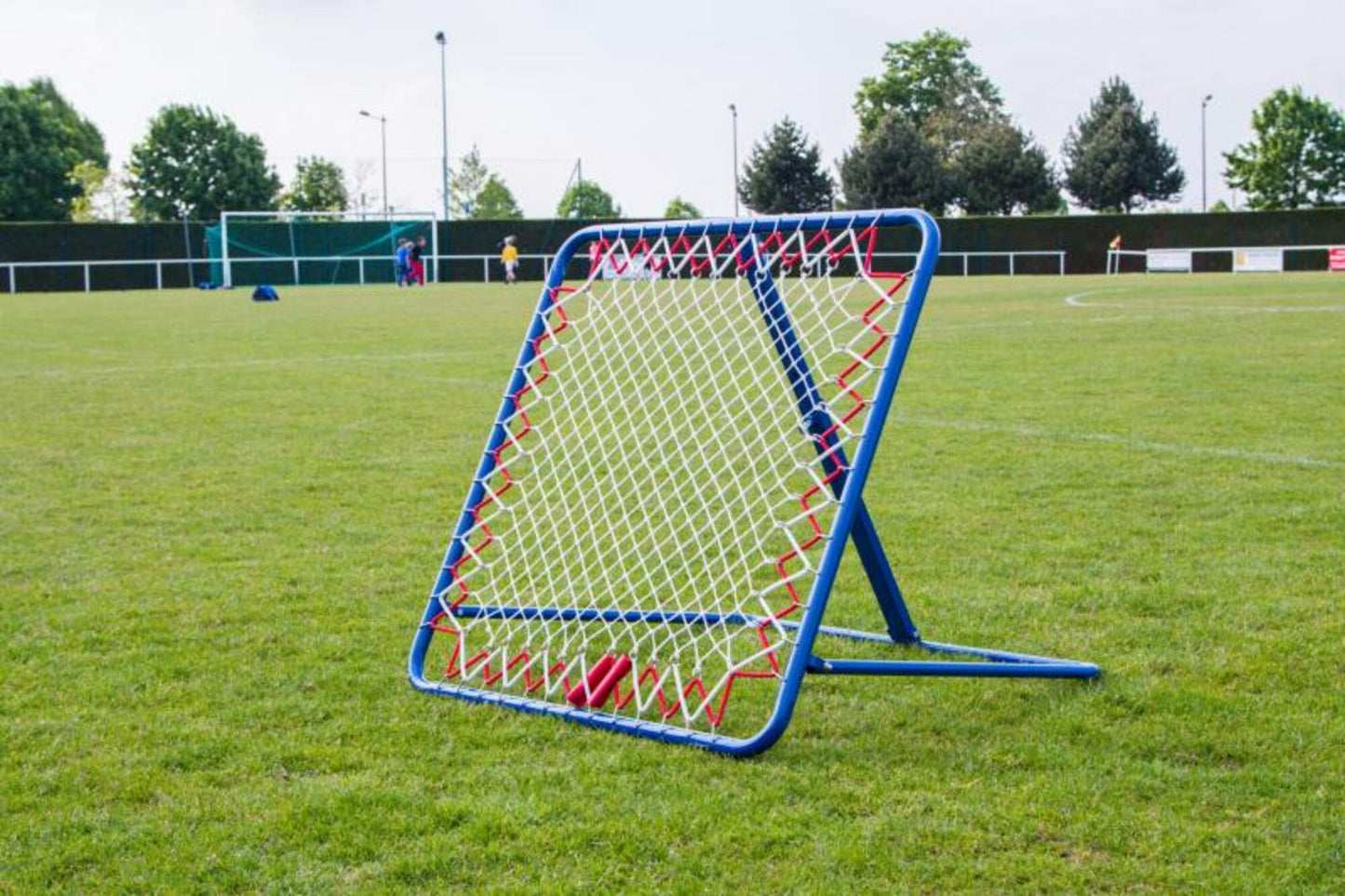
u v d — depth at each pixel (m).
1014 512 7.80
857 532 5.10
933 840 3.63
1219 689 4.81
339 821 3.80
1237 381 13.80
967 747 4.30
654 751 4.29
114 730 4.54
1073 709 4.62
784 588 6.18
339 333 23.19
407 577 6.57
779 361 5.28
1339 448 9.73
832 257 4.74
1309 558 6.61
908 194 77.50
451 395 14.03
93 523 7.89
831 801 3.89
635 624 5.62
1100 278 45.22
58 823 3.82
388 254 55.59
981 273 56.31
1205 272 53.06
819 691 4.84
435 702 4.80
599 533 7.21
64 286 51.28
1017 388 13.55
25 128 81.69
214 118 82.75
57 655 5.38
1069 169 85.38
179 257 53.22
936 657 5.21
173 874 3.51
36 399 13.89
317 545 7.27
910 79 96.31
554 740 4.42
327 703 4.79
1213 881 3.39
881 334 4.52
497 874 3.48
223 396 14.02
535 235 57.50
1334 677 4.90
